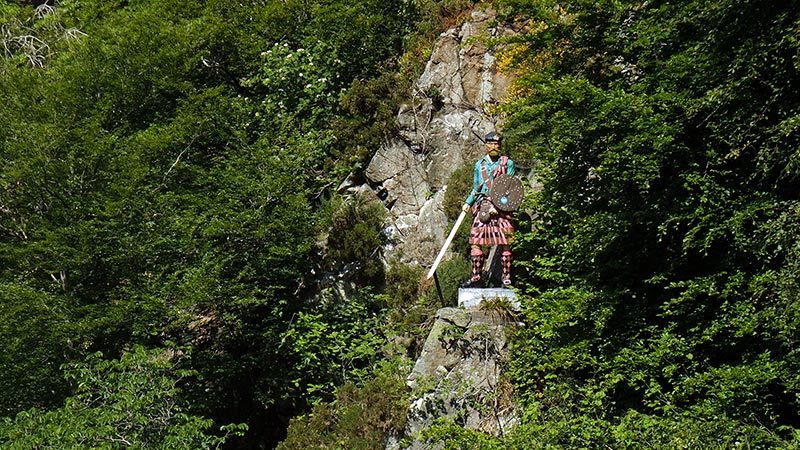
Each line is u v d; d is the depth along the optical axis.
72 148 16.23
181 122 17.95
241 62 21.36
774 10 12.05
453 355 13.37
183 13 22.25
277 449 13.88
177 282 16.16
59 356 15.59
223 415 17.22
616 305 12.67
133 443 12.49
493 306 13.45
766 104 11.74
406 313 16.67
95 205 16.00
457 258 16.56
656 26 13.15
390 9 21.58
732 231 11.42
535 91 14.55
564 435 11.44
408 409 13.27
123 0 24.23
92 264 15.91
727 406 10.80
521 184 14.23
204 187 17.88
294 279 17.62
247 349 17.42
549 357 12.52
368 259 17.91
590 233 12.65
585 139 13.08
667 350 11.50
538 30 15.37
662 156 12.14
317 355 16.50
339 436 13.46
